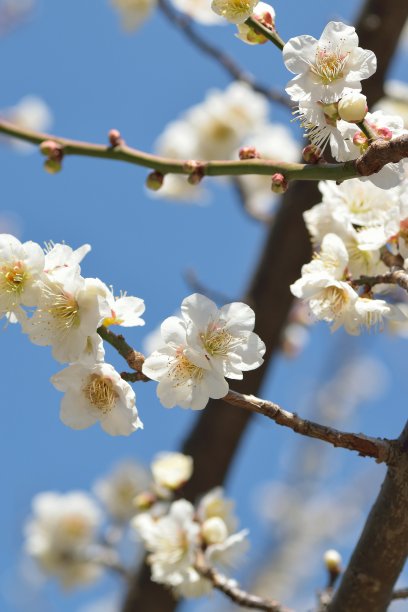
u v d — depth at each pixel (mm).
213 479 1019
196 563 878
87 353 761
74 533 1301
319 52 768
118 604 1123
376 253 819
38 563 1306
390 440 770
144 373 762
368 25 1032
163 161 817
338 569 859
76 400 769
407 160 777
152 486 932
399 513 776
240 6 779
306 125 775
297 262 1030
